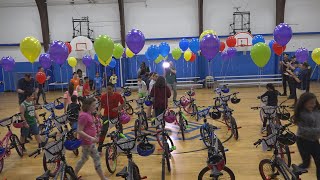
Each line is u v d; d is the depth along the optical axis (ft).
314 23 46.62
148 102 21.06
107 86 16.83
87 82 25.94
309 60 47.11
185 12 47.24
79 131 11.72
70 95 20.40
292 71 29.32
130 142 10.70
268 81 44.80
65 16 48.06
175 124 23.32
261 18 46.88
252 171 14.12
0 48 49.34
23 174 15.01
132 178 10.28
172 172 14.38
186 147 18.03
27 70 49.62
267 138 11.70
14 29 48.83
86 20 47.65
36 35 48.93
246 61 46.73
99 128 17.92
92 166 15.56
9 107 35.60
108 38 16.25
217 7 46.93
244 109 28.40
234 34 43.91
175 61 47.32
